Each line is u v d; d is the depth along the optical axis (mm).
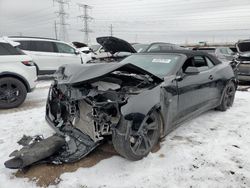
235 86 5375
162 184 2518
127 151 2777
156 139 3188
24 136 3541
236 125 4188
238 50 9906
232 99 5305
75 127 3135
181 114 3645
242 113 4910
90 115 2869
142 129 2949
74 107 3051
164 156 3074
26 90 5656
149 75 3209
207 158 3020
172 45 10984
